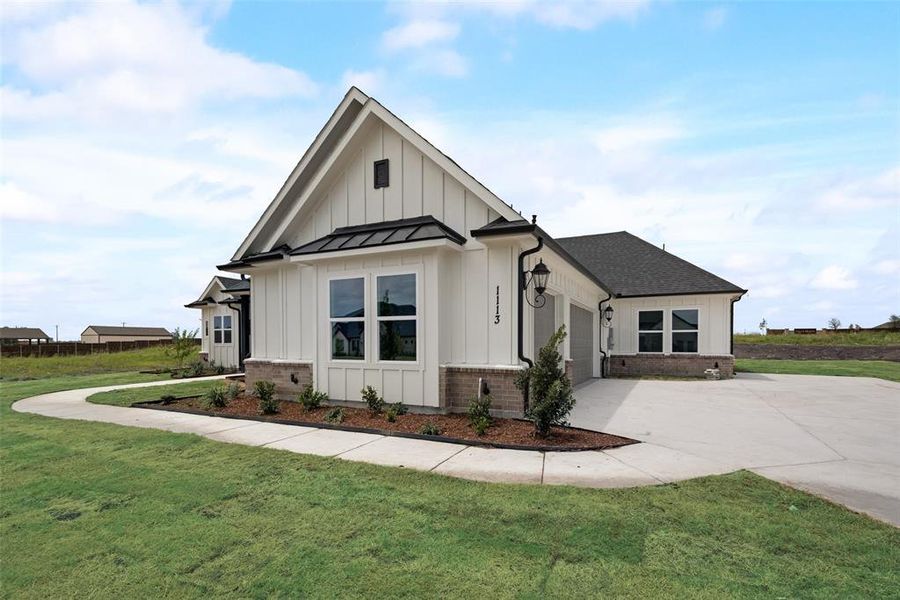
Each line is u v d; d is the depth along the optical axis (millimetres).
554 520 3822
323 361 9562
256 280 11633
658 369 17359
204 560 3242
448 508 4090
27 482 4926
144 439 6785
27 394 12438
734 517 3902
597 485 4727
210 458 5770
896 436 7074
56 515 4059
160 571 3113
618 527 3689
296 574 3027
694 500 4293
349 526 3742
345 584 2895
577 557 3213
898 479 5000
